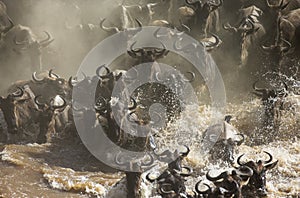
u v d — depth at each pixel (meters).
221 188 75.19
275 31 125.75
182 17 134.38
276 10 126.12
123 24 132.00
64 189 88.00
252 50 124.12
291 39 127.75
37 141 103.12
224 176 77.12
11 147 101.31
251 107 111.69
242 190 79.06
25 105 106.00
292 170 91.81
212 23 129.62
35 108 103.75
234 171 77.81
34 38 131.12
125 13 133.62
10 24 139.25
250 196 79.19
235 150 95.31
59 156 98.44
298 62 126.81
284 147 100.25
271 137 103.88
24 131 105.19
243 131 105.44
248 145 101.44
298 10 134.50
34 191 87.56
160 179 78.75
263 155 96.06
